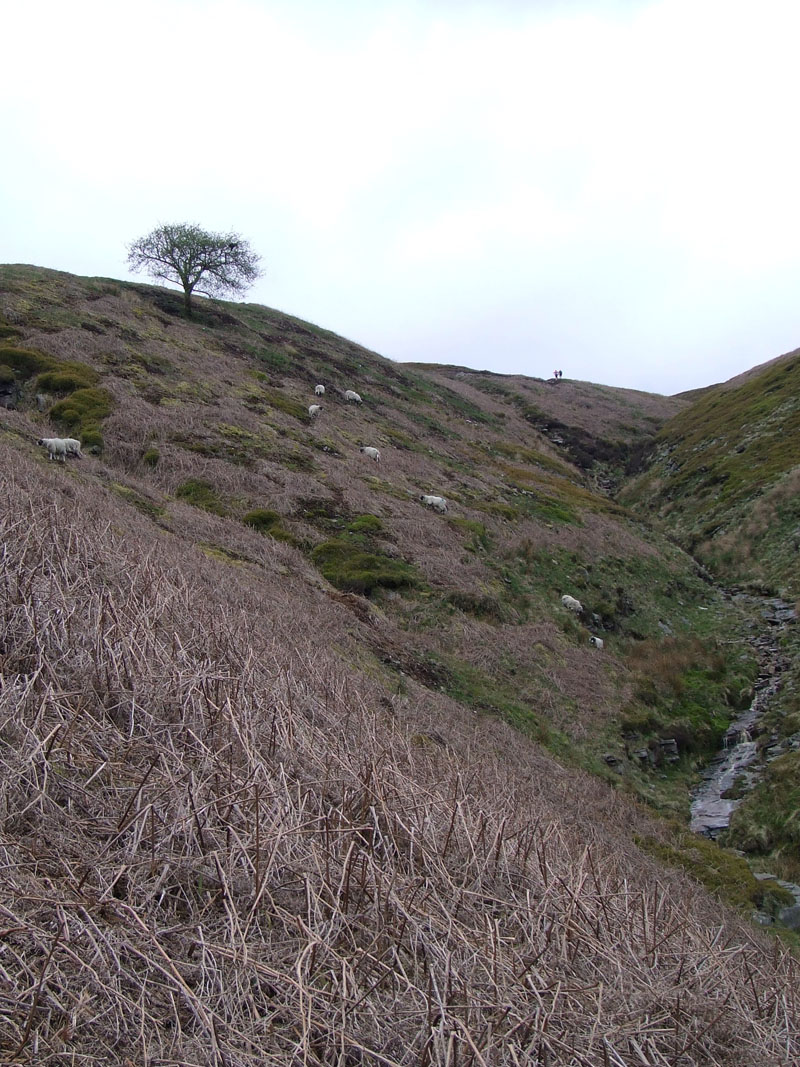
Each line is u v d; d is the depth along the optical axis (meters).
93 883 3.76
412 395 47.59
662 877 8.62
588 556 26.97
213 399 28.30
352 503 23.11
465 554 22.31
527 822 5.88
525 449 47.34
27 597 5.97
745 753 16.61
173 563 10.08
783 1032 4.31
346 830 4.48
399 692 11.72
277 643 8.52
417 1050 3.33
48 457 17.11
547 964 4.09
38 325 28.66
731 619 25.42
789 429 41.34
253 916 3.87
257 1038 3.18
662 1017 4.01
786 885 11.00
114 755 4.81
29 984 3.13
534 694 16.19
